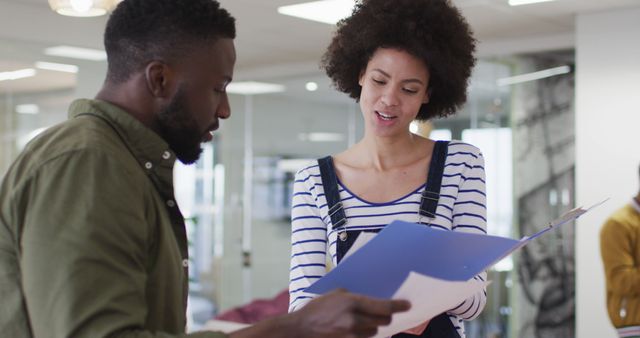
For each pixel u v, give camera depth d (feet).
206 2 4.26
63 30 17.51
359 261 3.85
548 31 18.48
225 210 24.48
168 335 3.58
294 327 3.52
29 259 3.60
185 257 4.43
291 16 16.71
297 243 5.57
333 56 6.21
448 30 5.67
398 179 5.52
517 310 20.03
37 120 18.28
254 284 24.13
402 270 3.91
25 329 3.84
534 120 19.90
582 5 15.85
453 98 6.05
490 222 19.80
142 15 4.15
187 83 4.18
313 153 23.25
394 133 5.56
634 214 13.84
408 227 3.74
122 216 3.70
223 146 24.56
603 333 16.31
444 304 4.26
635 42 16.02
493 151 19.74
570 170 19.88
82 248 3.53
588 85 16.58
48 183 3.68
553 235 19.83
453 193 5.45
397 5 5.60
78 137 3.88
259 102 24.29
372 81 5.64
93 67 18.94
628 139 16.14
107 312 3.49
